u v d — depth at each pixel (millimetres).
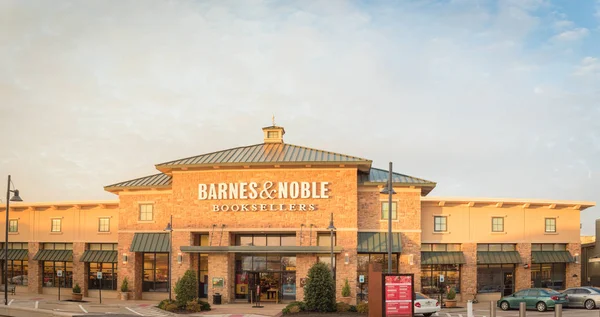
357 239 43500
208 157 45875
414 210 44562
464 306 44438
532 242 48500
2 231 56594
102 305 42062
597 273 53031
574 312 36250
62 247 54250
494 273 48219
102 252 51812
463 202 47531
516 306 39500
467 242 47469
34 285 54219
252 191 43781
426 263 46219
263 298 44469
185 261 44562
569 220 49312
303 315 33844
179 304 37781
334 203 43219
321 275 35688
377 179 45406
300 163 43000
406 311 25578
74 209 53406
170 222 44562
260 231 43688
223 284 43469
